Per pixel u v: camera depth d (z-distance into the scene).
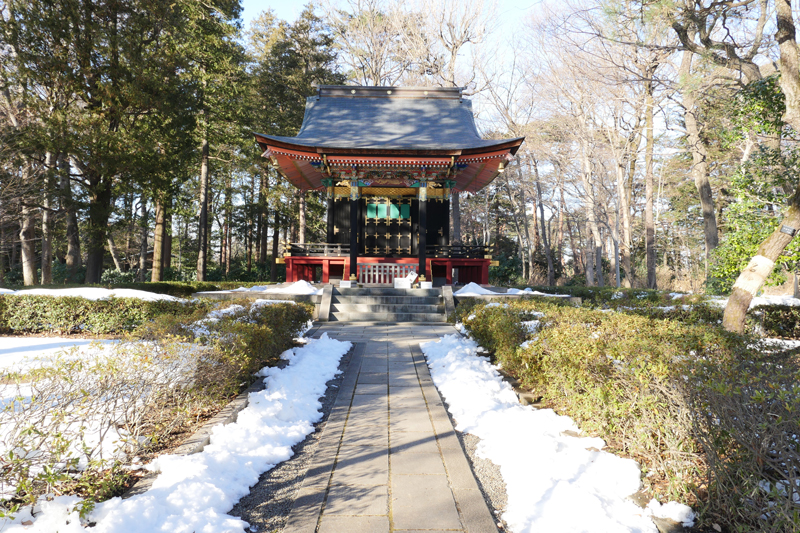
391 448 4.30
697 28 9.29
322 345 9.02
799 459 2.58
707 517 3.04
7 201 15.04
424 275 18.00
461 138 19.34
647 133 22.72
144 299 10.30
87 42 14.88
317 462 3.99
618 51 17.45
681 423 3.40
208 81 23.02
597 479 3.55
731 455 3.04
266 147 17.22
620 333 5.29
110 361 3.98
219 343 5.30
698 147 19.05
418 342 10.06
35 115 14.94
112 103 15.35
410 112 21.23
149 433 4.24
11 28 14.18
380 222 21.64
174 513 2.93
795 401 2.64
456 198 29.34
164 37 17.08
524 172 35.00
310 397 5.86
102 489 3.09
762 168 10.18
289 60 30.17
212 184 35.50
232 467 3.71
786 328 10.99
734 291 7.49
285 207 33.53
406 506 3.21
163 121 17.16
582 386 4.58
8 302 10.25
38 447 3.08
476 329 8.48
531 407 5.45
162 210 25.14
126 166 15.27
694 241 37.62
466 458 4.08
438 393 6.24
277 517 3.14
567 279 37.81
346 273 19.17
